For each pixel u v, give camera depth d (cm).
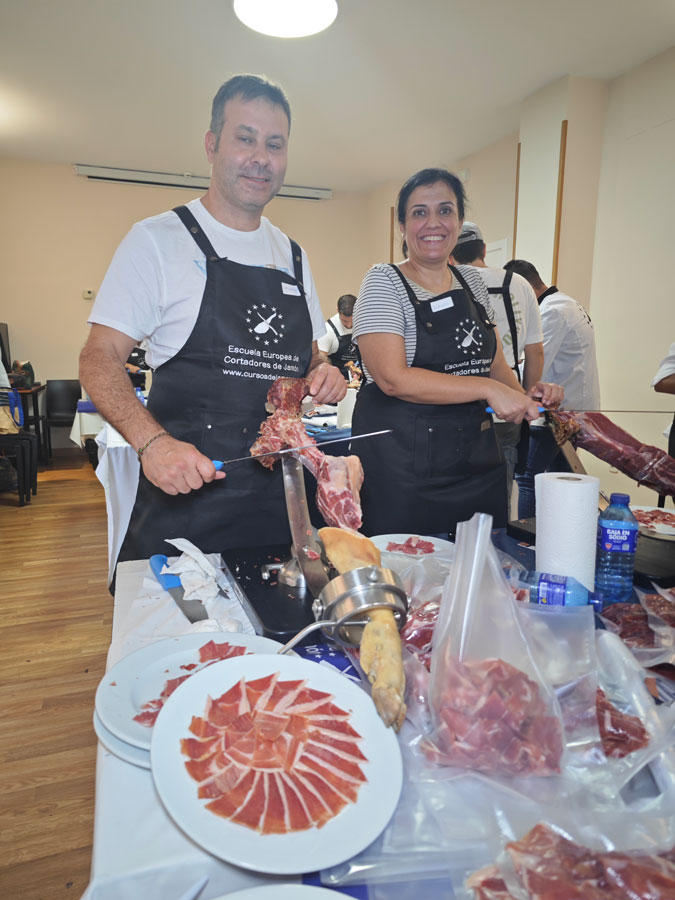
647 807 58
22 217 653
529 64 397
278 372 150
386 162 624
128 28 358
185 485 109
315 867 49
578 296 445
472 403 172
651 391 407
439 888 51
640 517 156
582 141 423
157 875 53
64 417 659
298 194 733
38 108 486
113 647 91
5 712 210
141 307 140
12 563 352
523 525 140
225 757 62
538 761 61
